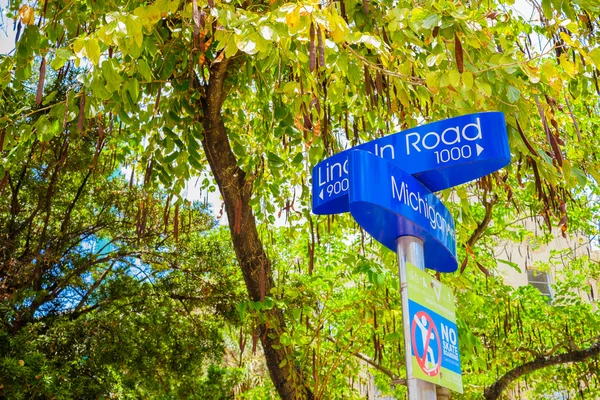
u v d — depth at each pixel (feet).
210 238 36.17
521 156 16.43
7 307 28.09
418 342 10.16
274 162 20.72
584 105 27.27
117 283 32.50
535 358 35.12
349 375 32.22
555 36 16.21
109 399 30.78
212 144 21.03
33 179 31.83
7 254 30.94
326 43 11.93
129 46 11.73
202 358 33.47
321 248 36.99
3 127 17.35
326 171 12.08
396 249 12.14
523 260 65.72
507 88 13.02
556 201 17.31
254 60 18.25
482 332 35.45
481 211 35.14
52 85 28.43
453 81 11.91
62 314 32.65
